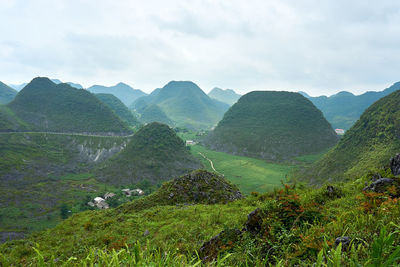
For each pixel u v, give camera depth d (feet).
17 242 58.29
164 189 94.43
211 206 66.33
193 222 47.80
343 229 13.53
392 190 20.31
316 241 12.55
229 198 87.61
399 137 278.46
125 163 440.04
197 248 26.08
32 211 275.18
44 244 54.24
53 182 382.83
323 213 19.81
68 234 62.85
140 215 67.92
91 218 82.48
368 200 19.34
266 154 636.48
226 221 41.06
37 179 384.27
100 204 285.02
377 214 14.16
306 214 17.95
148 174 418.92
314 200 32.81
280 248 13.67
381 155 262.88
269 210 19.51
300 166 517.14
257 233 18.52
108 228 58.70
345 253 9.34
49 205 295.69
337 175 301.43
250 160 602.03
